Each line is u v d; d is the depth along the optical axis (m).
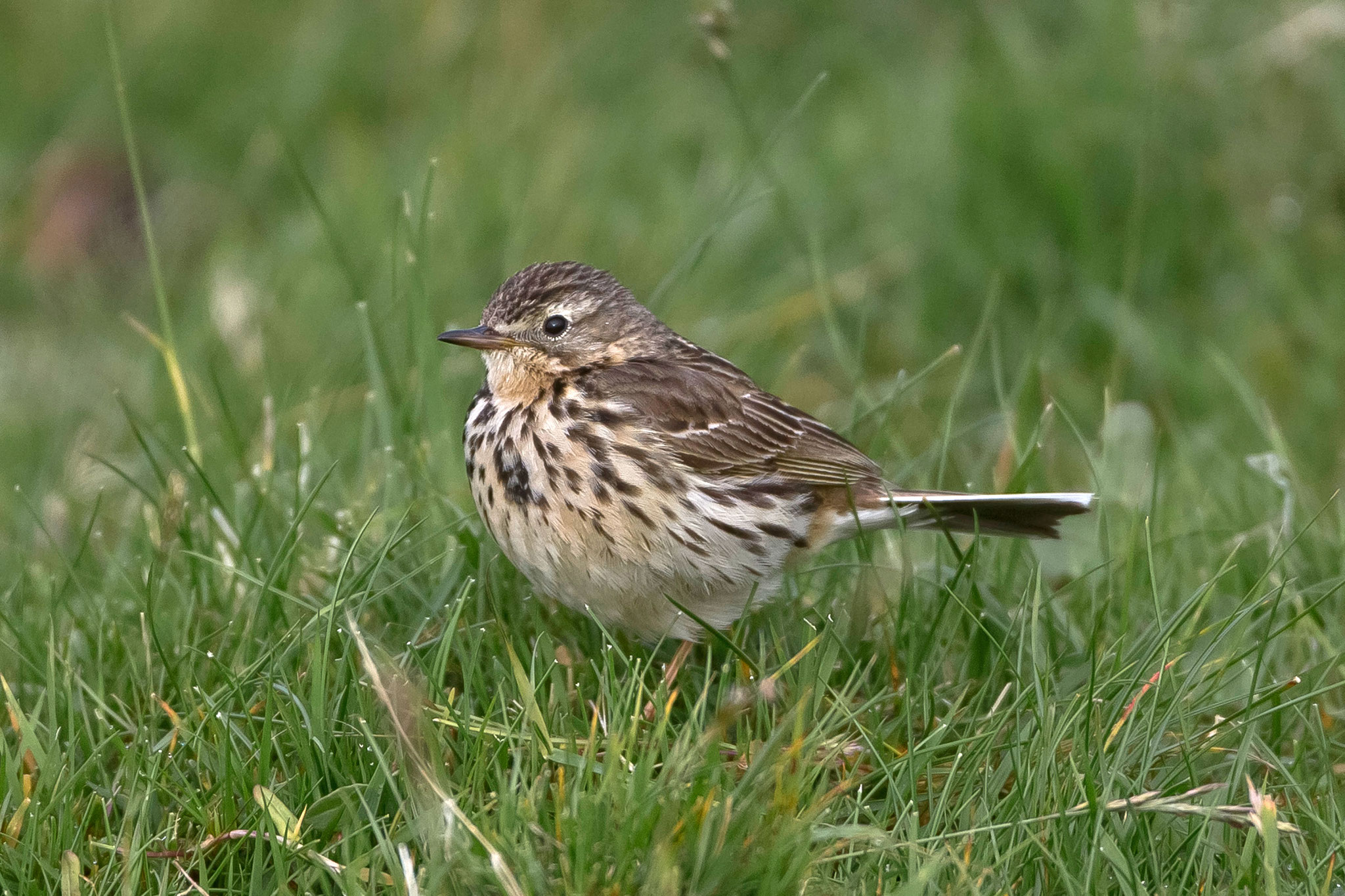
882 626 9.65
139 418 13.98
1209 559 10.57
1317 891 7.28
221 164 19.41
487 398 9.80
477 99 19.08
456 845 7.15
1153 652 8.43
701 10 20.02
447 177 17.14
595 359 9.93
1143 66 16.39
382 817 7.88
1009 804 7.73
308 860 7.48
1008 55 17.02
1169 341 14.88
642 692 8.65
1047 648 9.26
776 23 20.34
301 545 10.05
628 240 16.44
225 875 7.73
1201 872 7.55
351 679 8.50
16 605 10.05
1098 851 7.36
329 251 16.30
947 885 7.37
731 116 18.95
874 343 15.54
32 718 8.24
